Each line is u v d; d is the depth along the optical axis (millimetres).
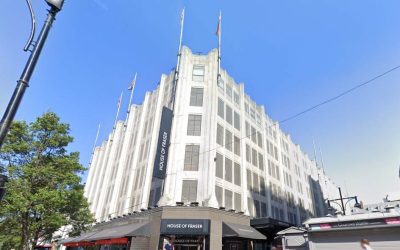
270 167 35094
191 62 28500
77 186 18438
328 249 12617
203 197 21469
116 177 31891
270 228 24219
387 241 11242
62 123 18500
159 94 30516
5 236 17219
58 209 17359
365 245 9766
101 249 25984
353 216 12375
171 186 21812
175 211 19422
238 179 26391
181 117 25016
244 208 25312
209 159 23203
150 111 32062
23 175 15984
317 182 55094
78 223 20219
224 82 29812
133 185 28234
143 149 29500
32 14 5266
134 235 18844
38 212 15438
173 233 18406
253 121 34375
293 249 13836
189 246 18766
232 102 30141
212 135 24500
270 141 38094
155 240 18703
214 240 18875
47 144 17531
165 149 23234
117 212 28469
